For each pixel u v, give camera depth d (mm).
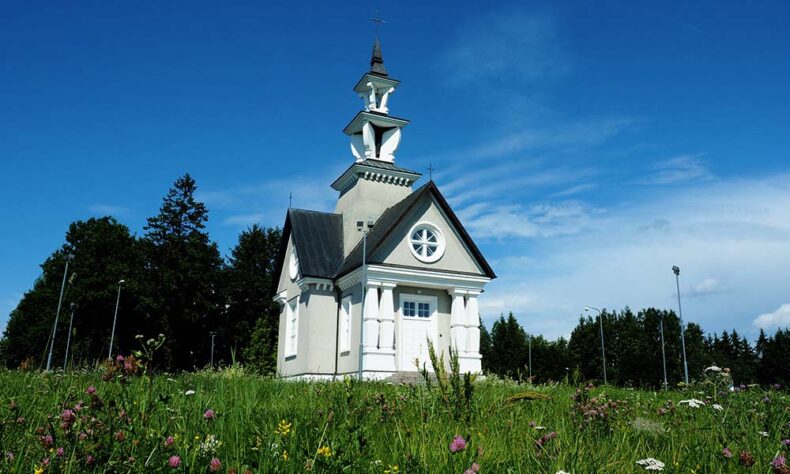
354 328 30344
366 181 35281
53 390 7094
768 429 6359
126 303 59062
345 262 33250
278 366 37125
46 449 3834
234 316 67688
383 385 13008
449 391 7070
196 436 4531
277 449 4207
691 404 7148
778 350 71562
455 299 30734
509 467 4199
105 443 3994
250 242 71188
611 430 5891
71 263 59156
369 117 36312
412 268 29828
